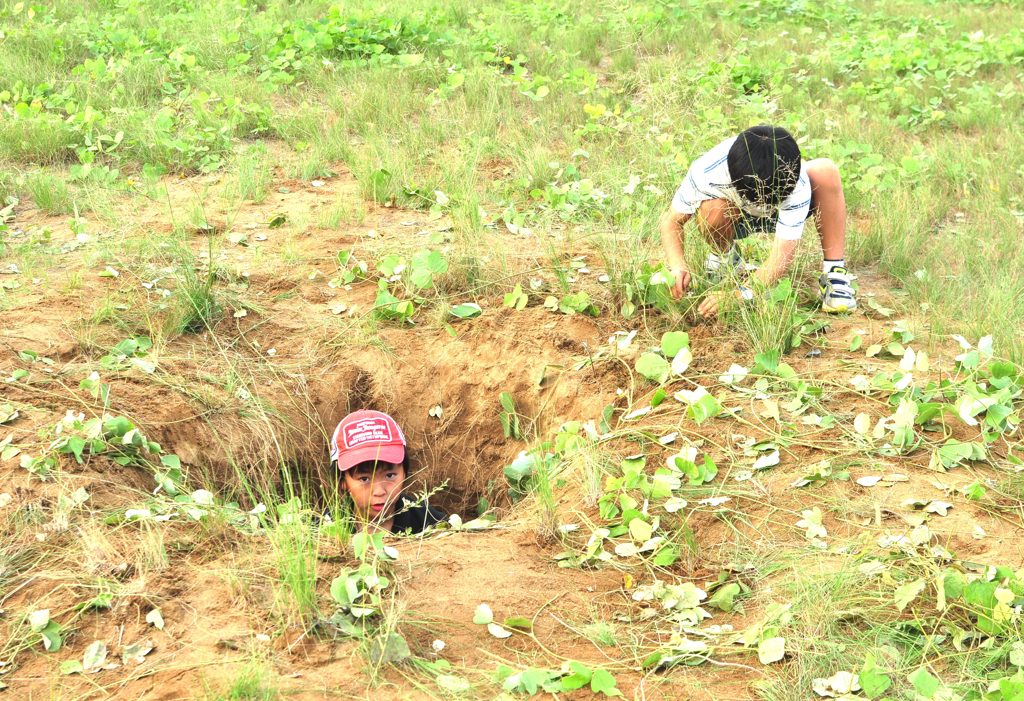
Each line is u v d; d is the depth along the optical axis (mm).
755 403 4223
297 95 8680
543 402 4770
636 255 5301
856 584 3096
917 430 3977
